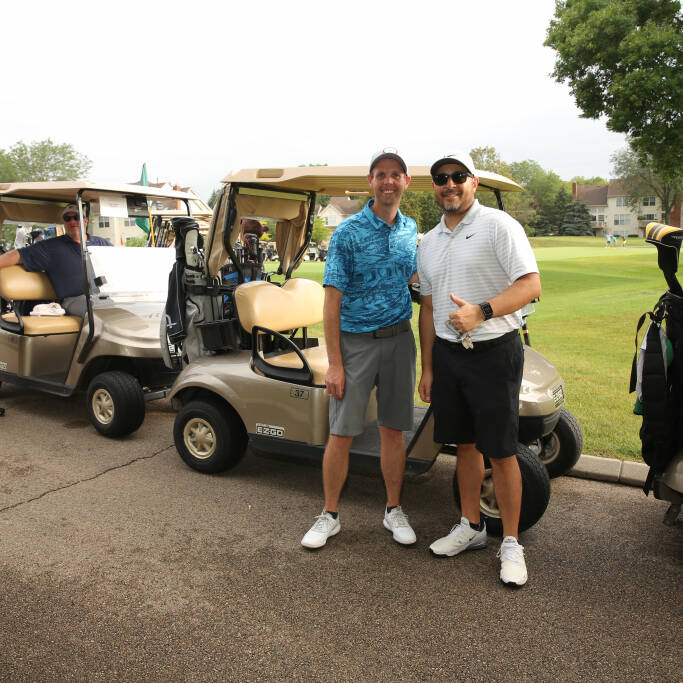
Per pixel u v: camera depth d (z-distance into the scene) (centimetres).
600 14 1608
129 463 428
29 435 488
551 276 1938
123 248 550
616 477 385
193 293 406
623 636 239
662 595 267
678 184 5441
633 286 1591
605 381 596
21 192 543
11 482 393
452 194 263
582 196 8356
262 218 412
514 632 242
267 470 417
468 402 272
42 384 512
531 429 313
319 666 223
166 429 507
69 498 369
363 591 271
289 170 364
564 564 293
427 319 296
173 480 397
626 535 321
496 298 249
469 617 252
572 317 1047
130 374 496
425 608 258
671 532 324
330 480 313
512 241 255
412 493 379
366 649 232
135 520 340
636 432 447
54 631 243
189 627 246
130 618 252
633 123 1633
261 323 375
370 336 298
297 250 453
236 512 352
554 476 389
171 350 443
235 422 393
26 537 320
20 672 220
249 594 269
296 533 326
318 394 350
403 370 305
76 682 215
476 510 300
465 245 265
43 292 551
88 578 281
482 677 217
